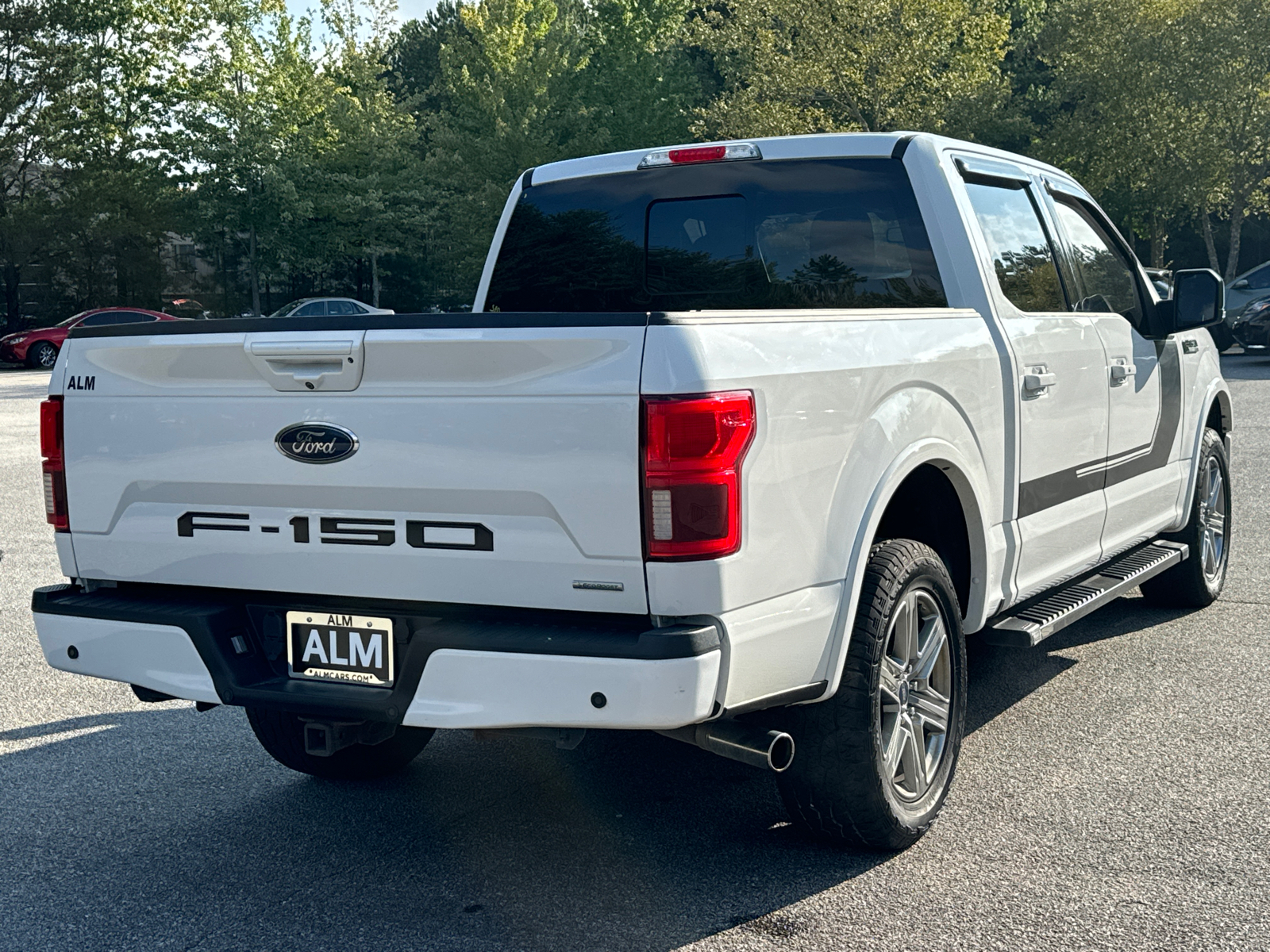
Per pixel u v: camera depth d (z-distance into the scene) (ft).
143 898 11.07
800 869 11.31
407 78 225.35
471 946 9.98
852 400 10.66
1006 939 9.81
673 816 12.75
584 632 9.32
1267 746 14.20
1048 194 16.48
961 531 13.21
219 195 133.39
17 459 44.75
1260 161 108.88
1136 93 108.78
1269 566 23.59
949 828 12.12
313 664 10.67
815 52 109.19
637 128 137.90
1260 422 45.39
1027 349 13.94
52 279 138.21
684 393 9.00
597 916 10.44
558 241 16.92
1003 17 120.37
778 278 15.39
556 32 136.87
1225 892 10.56
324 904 10.86
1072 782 13.25
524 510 9.48
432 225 144.87
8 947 10.18
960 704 12.42
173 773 14.42
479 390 9.53
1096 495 16.05
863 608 11.00
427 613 10.14
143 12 133.69
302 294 152.35
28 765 14.71
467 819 12.80
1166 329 18.19
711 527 9.11
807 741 10.98
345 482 10.11
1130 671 17.31
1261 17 102.63
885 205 14.47
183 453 10.84
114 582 11.69
